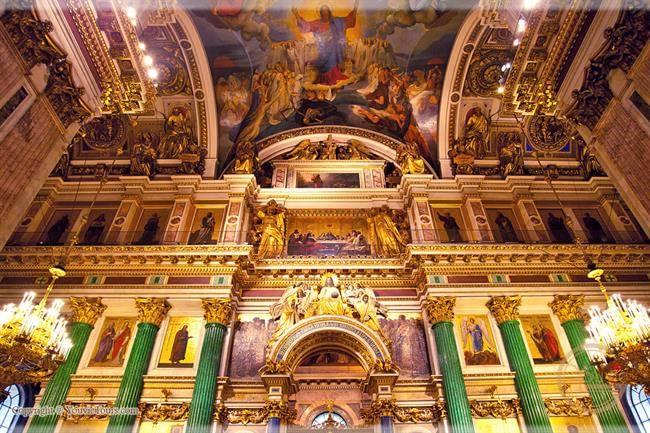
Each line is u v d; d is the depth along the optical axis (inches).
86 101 350.9
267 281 581.3
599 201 686.5
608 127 346.9
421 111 725.3
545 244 579.8
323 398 508.1
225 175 667.4
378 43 680.4
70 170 697.6
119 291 543.2
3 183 284.8
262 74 702.5
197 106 703.1
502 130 733.3
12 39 284.0
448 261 567.8
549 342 536.4
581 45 353.4
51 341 362.9
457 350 503.5
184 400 476.4
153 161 692.7
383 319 557.0
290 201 674.2
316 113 757.3
